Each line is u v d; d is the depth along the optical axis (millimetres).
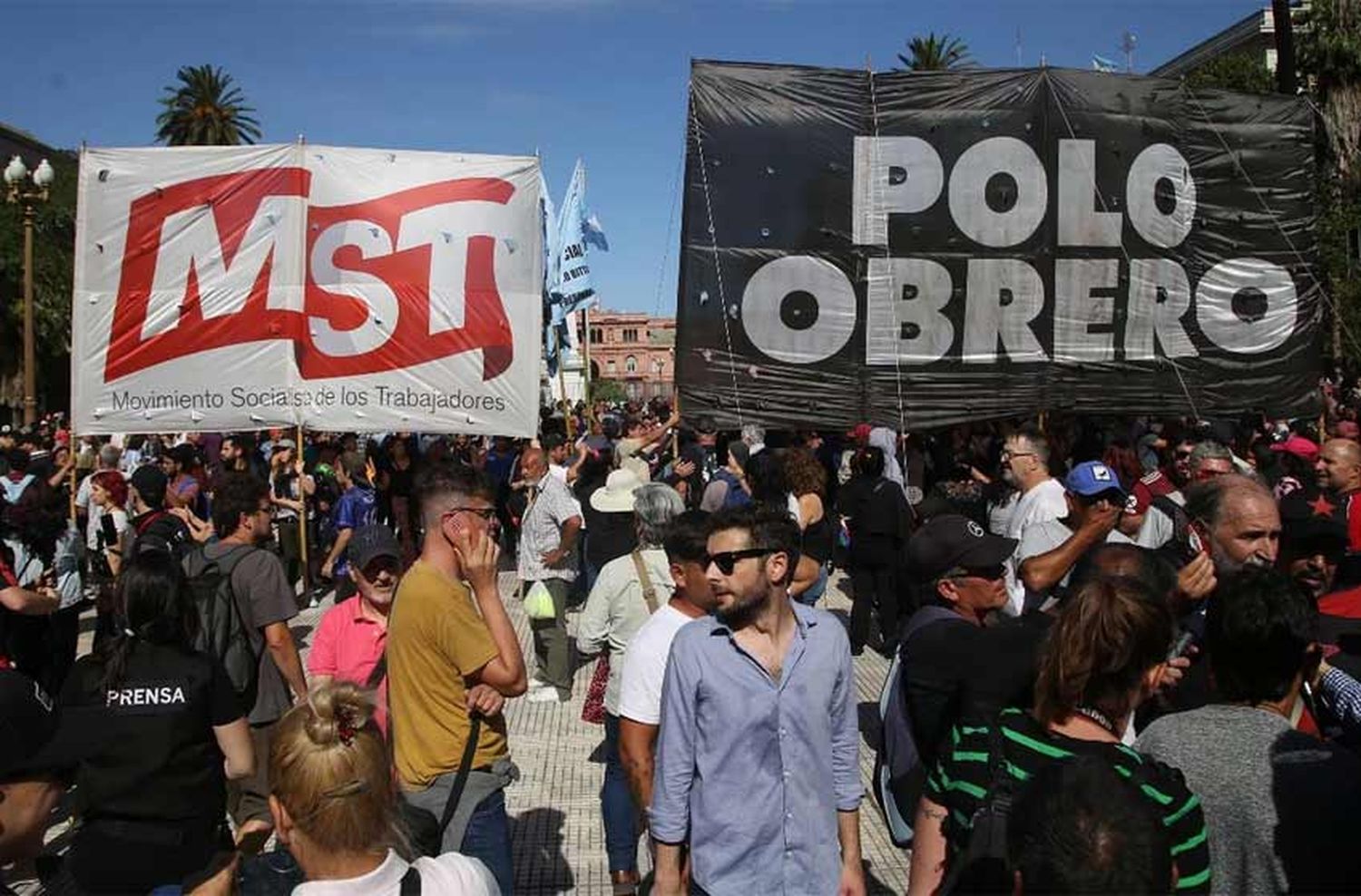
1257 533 4207
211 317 11070
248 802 5320
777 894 3373
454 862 2557
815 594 7738
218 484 5586
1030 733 2779
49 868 3670
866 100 9984
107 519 9070
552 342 14836
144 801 3674
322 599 12758
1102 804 2004
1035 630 3336
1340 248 21578
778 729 3410
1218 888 2840
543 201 14773
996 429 13008
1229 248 10547
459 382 11227
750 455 11461
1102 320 10359
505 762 4035
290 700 5438
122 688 3754
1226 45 41344
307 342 11133
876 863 5609
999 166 10133
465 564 3949
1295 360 10656
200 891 2980
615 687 5164
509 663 3889
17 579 7336
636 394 101688
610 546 8688
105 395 11039
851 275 10000
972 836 2672
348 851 2410
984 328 10172
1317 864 2748
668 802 3471
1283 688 3031
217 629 5125
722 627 3521
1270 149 10578
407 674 3889
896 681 3654
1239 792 2844
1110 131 10305
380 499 13664
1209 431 9469
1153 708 3979
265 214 11094
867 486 9070
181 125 55344
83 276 11008
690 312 9875
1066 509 5770
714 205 9859
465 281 11219
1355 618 4156
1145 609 2734
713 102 9875
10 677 2873
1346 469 5938
